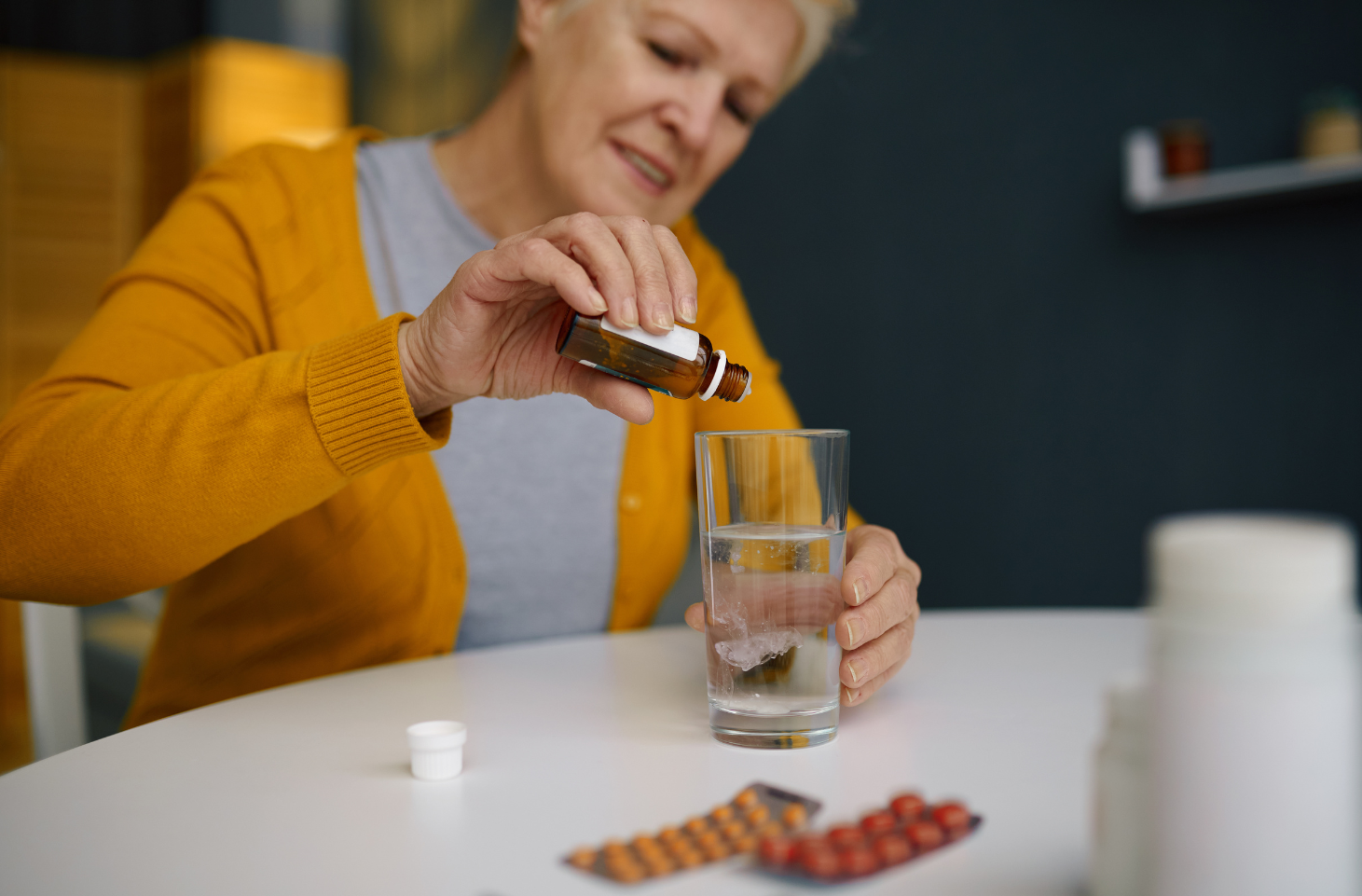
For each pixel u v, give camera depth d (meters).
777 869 0.52
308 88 3.42
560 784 0.62
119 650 1.23
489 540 1.04
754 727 0.67
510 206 1.09
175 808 0.60
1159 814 0.44
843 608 0.69
